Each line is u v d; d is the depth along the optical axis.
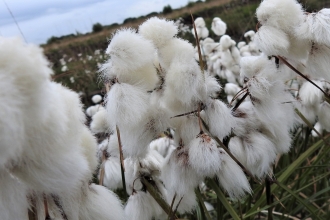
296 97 1.97
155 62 1.24
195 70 1.14
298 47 1.41
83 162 0.77
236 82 4.23
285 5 1.35
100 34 10.73
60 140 0.66
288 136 1.39
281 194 2.06
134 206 1.43
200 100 1.18
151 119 1.18
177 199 1.41
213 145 1.16
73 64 9.07
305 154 1.56
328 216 2.03
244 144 1.32
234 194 1.32
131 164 1.50
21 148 0.58
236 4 10.59
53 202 0.83
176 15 10.05
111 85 1.20
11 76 0.53
